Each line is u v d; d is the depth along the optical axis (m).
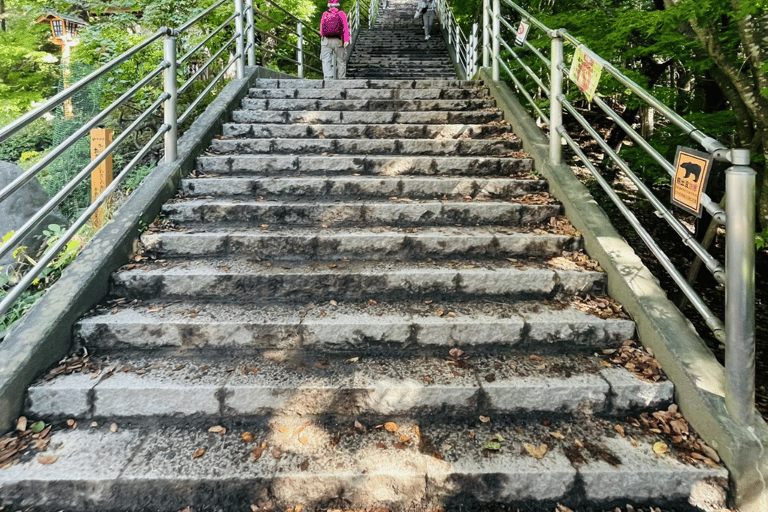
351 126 4.39
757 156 3.23
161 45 6.47
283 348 2.29
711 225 3.84
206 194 3.50
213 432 1.90
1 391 1.83
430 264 2.79
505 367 2.15
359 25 14.05
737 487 1.66
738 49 3.23
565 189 3.32
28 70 9.16
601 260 2.72
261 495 1.66
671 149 4.30
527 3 6.80
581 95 4.54
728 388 1.76
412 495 1.68
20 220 3.86
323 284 2.60
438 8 14.38
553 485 1.68
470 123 4.72
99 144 3.68
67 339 2.20
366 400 1.99
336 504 1.67
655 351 2.17
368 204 3.22
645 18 3.25
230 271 2.63
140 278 2.55
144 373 2.06
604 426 1.93
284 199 3.44
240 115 4.71
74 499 1.64
